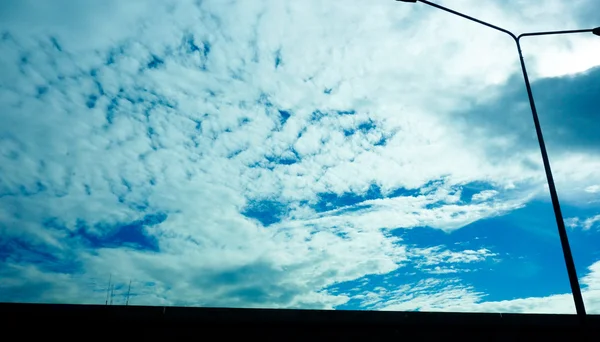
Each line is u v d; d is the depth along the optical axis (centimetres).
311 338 885
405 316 954
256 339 852
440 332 977
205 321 829
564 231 757
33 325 753
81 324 776
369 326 926
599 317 1073
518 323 1023
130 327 798
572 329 1063
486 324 1002
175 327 817
